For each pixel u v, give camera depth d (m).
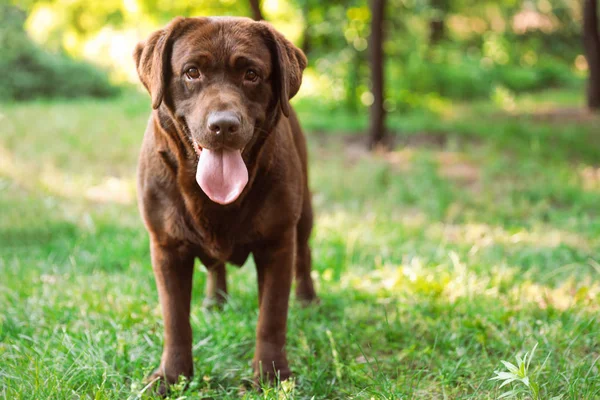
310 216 4.25
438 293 4.48
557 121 13.68
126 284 4.56
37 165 9.28
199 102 2.95
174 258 3.30
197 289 4.65
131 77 18.97
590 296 4.45
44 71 16.44
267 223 3.25
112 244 5.59
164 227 3.23
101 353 3.42
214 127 2.83
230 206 3.16
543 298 4.36
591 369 3.19
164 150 3.18
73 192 7.93
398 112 14.19
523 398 2.99
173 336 3.27
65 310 4.08
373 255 5.61
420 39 17.11
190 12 12.59
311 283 4.50
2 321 3.87
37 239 5.93
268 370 3.29
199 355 3.60
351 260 5.45
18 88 16.09
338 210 7.32
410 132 11.98
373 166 9.27
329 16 13.58
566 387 3.09
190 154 3.10
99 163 9.79
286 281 3.36
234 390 3.34
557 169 9.25
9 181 8.11
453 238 6.34
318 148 10.91
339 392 3.28
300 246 4.35
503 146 10.97
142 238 5.73
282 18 14.09
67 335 3.56
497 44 23.97
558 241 6.07
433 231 6.46
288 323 4.00
